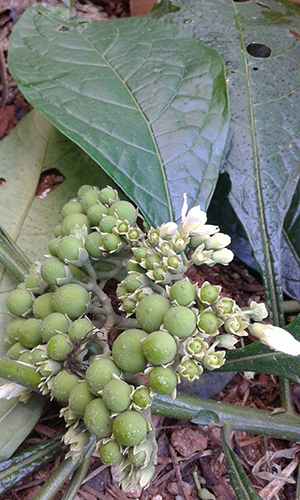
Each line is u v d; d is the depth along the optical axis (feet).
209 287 0.44
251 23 0.77
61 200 0.71
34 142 0.74
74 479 0.50
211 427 0.59
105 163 0.60
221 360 0.43
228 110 0.64
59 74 0.67
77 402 0.44
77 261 0.50
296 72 0.72
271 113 0.69
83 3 1.00
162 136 0.63
